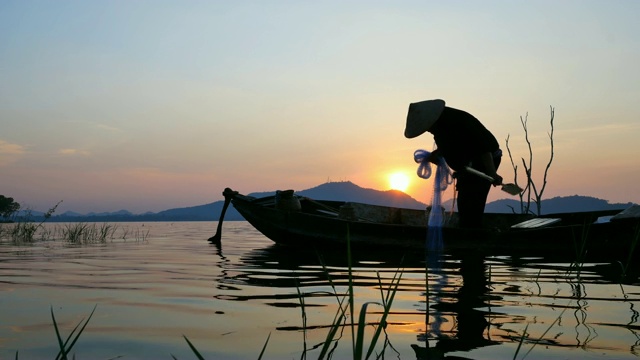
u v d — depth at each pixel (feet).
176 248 28.27
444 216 26.03
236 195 32.42
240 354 7.73
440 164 25.68
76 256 23.32
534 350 7.66
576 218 29.30
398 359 7.31
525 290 12.78
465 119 24.94
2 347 8.17
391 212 30.22
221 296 12.45
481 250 23.73
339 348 7.95
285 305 11.28
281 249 26.86
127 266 19.10
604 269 17.11
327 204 34.91
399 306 10.88
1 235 41.60
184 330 9.15
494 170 24.77
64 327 9.44
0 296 12.55
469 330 8.86
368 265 18.72
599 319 9.61
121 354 7.79
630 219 21.40
